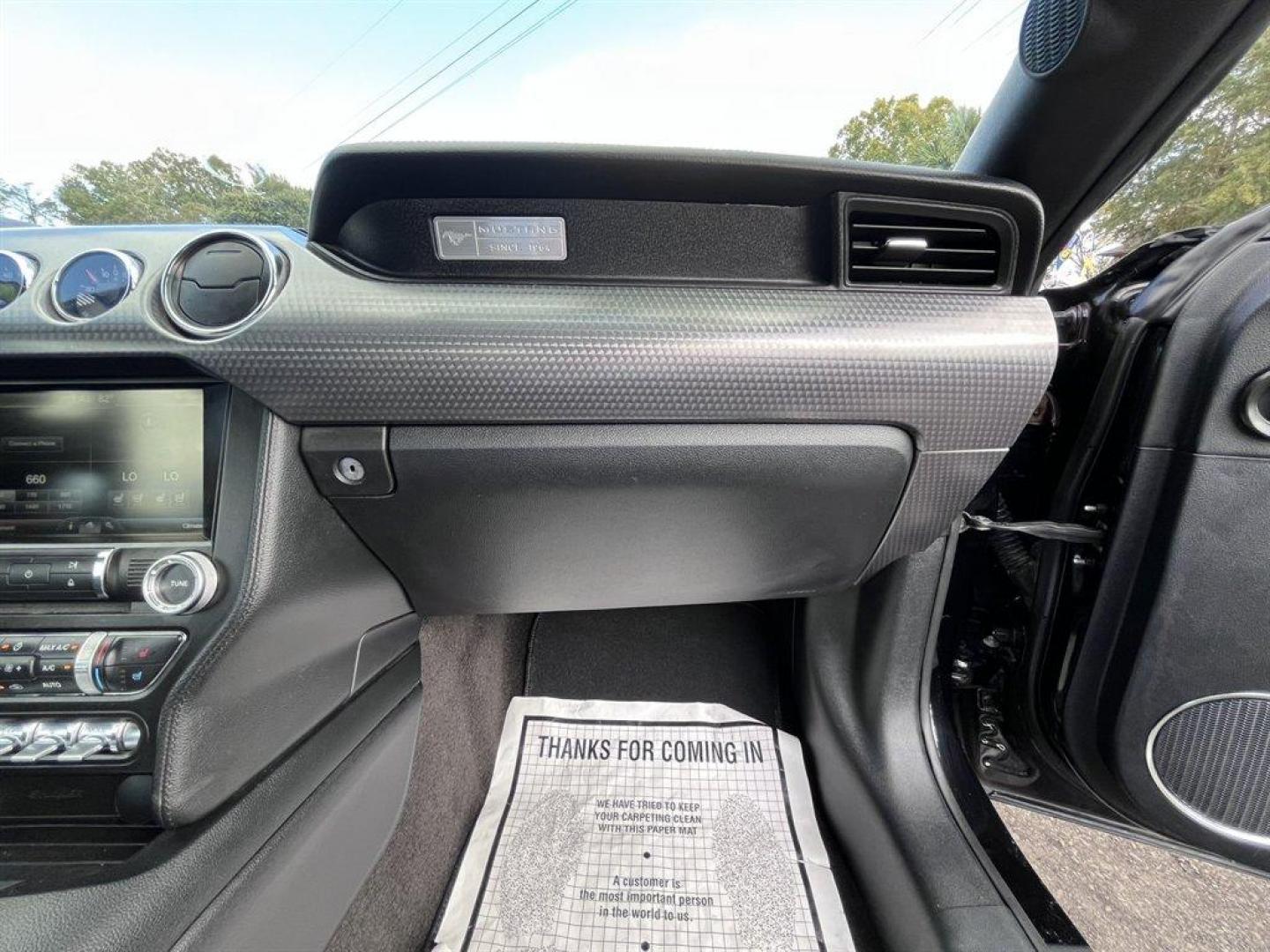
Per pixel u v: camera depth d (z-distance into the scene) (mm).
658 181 483
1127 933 754
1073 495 678
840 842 767
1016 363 534
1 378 488
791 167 478
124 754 451
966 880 648
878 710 771
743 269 529
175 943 400
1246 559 578
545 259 514
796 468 561
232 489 483
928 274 542
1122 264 670
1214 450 564
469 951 670
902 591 749
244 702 488
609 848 767
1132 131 619
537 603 717
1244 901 784
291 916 488
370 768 607
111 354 467
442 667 831
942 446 565
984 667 850
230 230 494
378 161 460
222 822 466
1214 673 618
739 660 1063
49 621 473
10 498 489
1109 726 687
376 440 511
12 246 488
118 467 490
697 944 673
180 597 459
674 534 613
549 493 555
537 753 902
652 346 506
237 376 476
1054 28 588
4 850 450
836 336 518
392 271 511
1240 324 529
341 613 598
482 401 506
